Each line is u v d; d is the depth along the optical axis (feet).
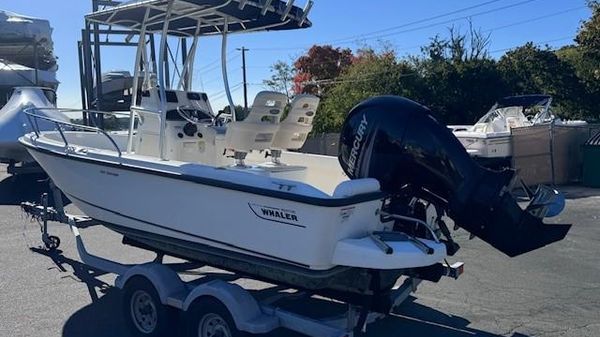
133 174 17.08
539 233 14.96
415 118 14.92
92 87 45.32
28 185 43.62
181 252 17.98
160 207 16.78
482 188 14.44
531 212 14.89
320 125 98.58
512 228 14.56
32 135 22.58
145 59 20.80
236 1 17.81
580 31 85.61
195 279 20.63
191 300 14.67
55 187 23.77
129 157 17.35
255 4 17.76
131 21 20.97
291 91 156.46
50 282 21.27
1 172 50.52
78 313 18.16
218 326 14.48
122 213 18.13
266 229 14.25
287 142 19.26
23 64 65.87
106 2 36.81
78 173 19.07
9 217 32.91
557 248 26.89
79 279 21.67
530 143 49.60
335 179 19.52
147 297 16.16
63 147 19.71
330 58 150.51
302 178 19.39
